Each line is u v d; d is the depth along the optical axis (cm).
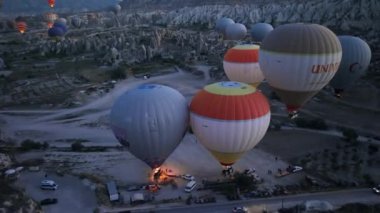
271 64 4941
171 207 4147
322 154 5284
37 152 5581
